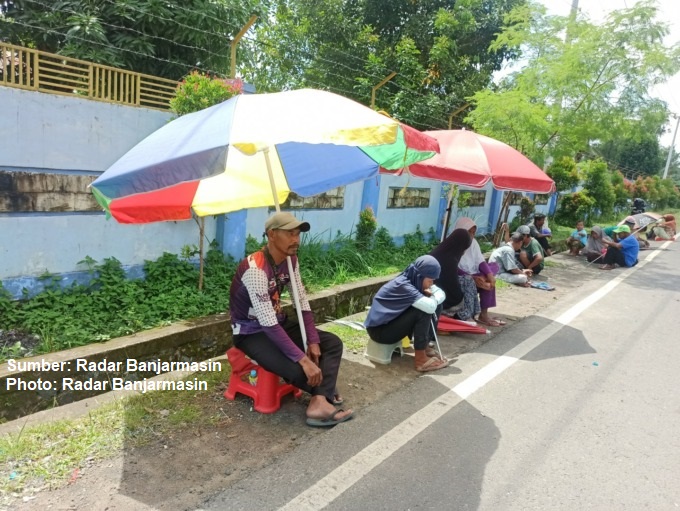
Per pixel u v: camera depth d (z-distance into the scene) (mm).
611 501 2643
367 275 7625
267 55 12719
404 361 4531
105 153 5145
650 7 9898
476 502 2590
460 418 3488
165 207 4055
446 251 5285
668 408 3803
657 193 30750
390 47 13281
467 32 13586
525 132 10117
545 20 11352
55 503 2379
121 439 2957
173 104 5562
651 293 7914
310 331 3473
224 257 6406
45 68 4715
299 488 2617
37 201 4707
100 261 5293
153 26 7160
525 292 7520
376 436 3189
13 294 4652
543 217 11078
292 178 4367
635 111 10906
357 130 2811
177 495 2490
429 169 5223
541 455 3062
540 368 4488
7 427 3053
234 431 3141
